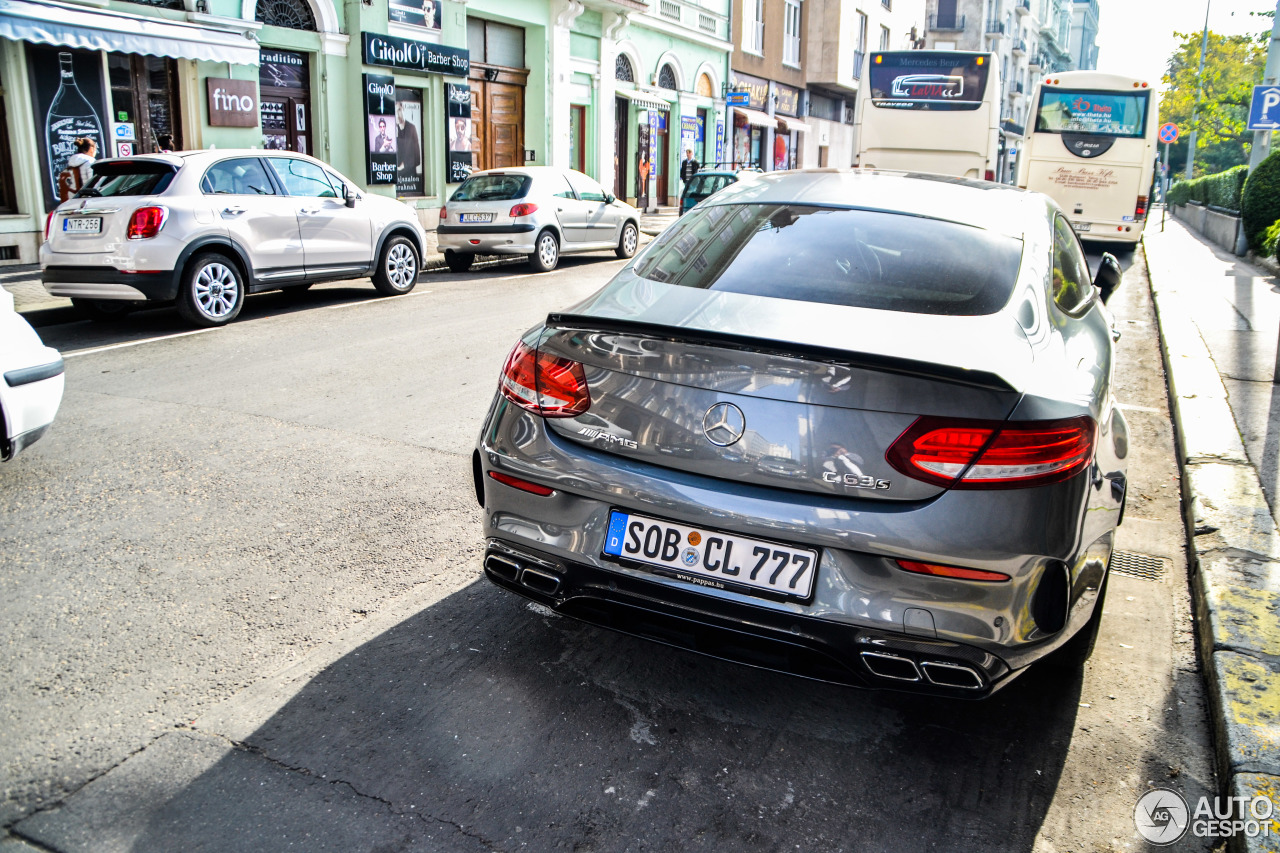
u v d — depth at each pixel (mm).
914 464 2389
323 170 10594
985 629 2434
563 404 2785
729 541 2551
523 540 2861
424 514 4516
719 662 3293
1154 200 56719
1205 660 3297
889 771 2725
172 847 2299
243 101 14398
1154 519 4816
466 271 14430
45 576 3744
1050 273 3225
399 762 2654
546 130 21312
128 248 8625
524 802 2512
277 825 2385
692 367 2568
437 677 3107
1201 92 43781
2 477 4844
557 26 21203
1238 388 7004
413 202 18125
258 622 3434
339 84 16391
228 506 4535
